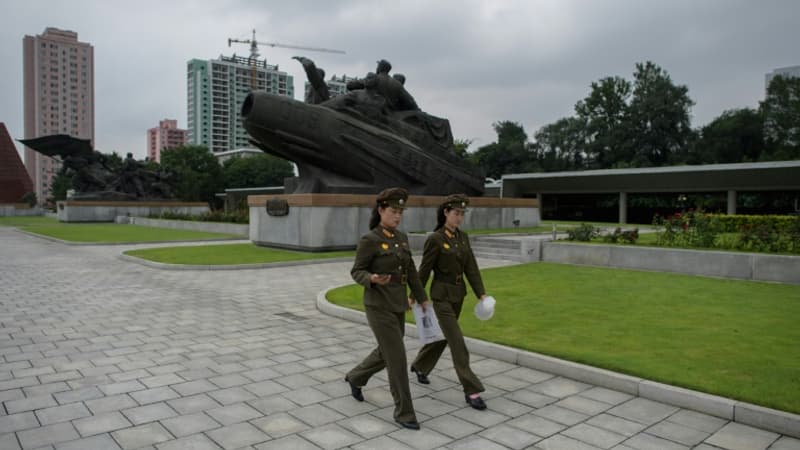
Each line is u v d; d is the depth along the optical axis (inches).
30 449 151.0
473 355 245.1
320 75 730.8
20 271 545.6
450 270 190.2
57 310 348.8
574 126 2331.4
